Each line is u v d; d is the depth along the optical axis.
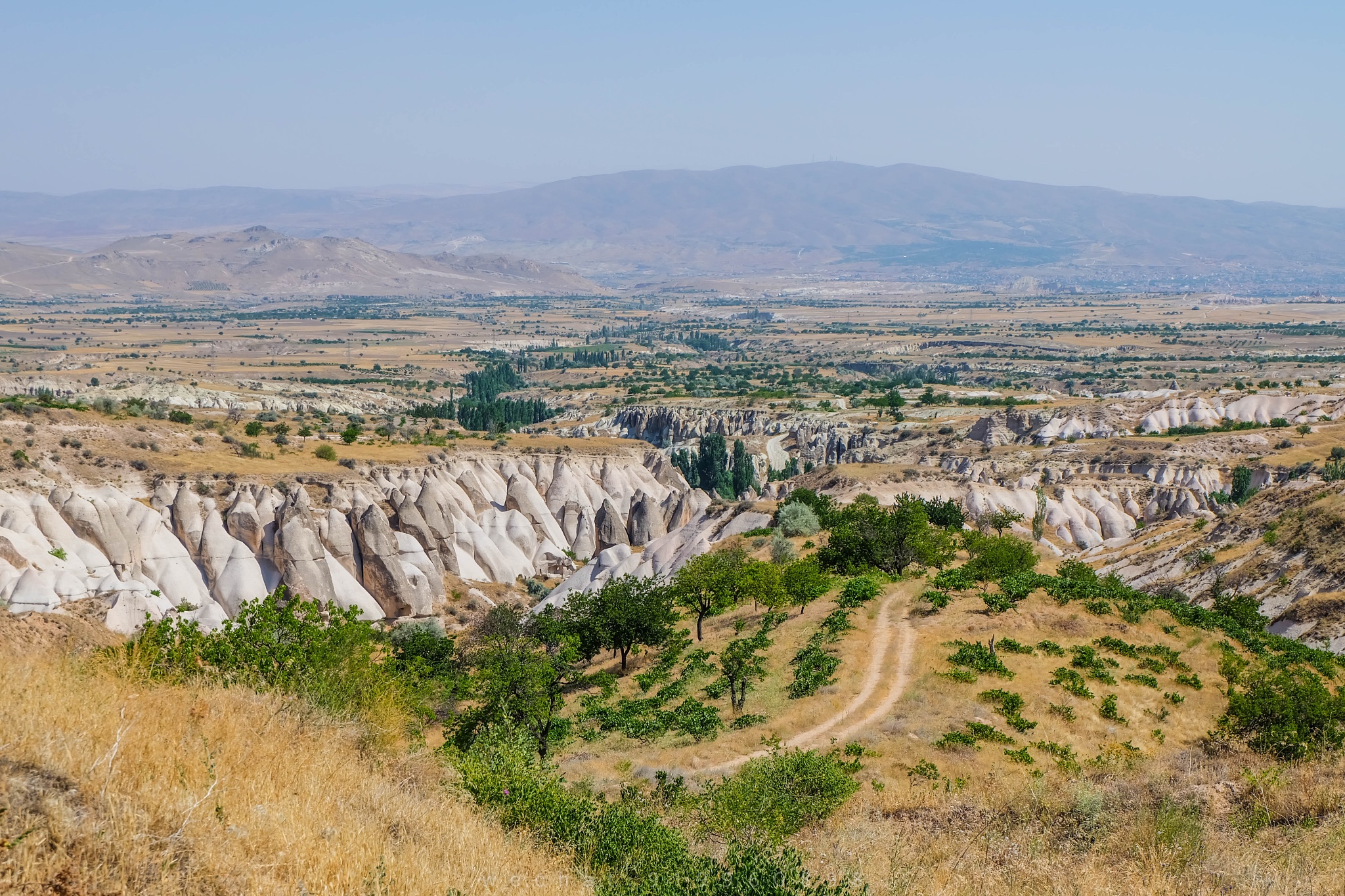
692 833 22.36
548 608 70.12
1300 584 63.69
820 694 38.12
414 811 14.47
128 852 9.55
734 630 54.88
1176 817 17.33
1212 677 37.53
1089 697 35.03
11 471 79.19
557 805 18.09
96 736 12.26
